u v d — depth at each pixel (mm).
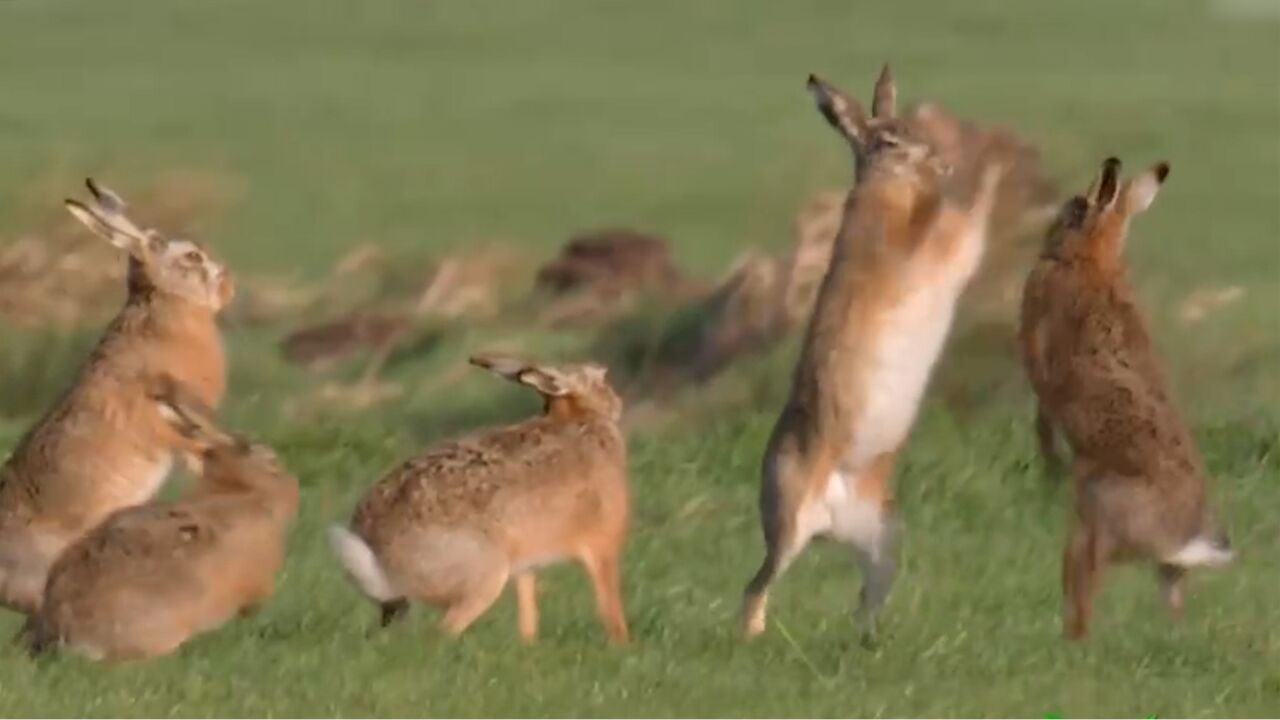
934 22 64562
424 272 29797
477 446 15344
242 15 67562
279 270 34219
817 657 14992
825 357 16047
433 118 50656
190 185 34344
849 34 62531
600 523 15562
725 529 19438
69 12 67688
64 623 14461
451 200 41094
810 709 13625
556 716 13406
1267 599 17047
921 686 14180
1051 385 15914
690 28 64500
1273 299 28656
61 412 16391
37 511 16156
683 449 21500
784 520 16078
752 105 51062
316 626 15672
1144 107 48469
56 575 14578
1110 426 15539
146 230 17250
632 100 52719
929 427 21891
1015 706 13781
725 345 25141
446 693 13805
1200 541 15391
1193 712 13781
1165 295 26516
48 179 29906
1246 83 52812
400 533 15094
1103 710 13758
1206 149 43531
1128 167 41188
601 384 15844
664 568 18266
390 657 14523
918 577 17734
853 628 15984
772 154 44438
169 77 56281
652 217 39219
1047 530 19453
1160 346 24828
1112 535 15492
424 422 24219
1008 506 19953
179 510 14766
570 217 39688
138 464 16312
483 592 15164
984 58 57406
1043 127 44438
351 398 24797
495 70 58188
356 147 46625
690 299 26766
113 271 27078
